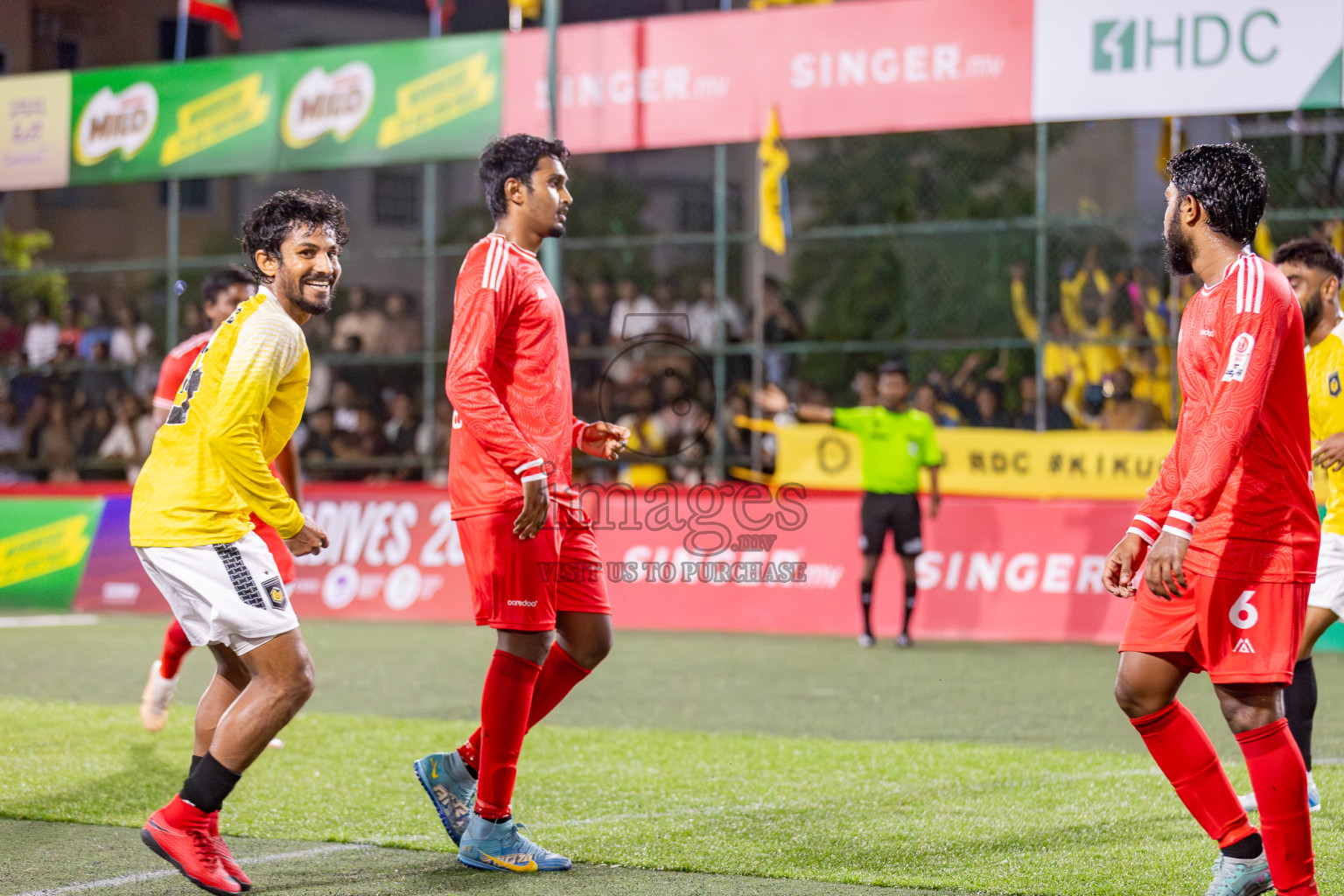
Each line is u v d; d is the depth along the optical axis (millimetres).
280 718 6973
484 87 22609
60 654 17719
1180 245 6637
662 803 9227
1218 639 6348
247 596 6938
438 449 26188
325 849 7992
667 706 13836
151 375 28922
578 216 42250
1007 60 19969
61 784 9773
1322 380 9258
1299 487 6391
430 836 8289
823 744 11609
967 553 20375
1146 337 23812
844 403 34781
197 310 30578
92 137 24734
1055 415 23234
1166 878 7254
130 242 45906
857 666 16938
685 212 47312
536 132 22344
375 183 48656
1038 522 20156
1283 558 6293
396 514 22734
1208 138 23188
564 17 47156
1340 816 8758
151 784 9773
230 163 23938
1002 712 13430
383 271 47812
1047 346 24188
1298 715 8961
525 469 7250
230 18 27922
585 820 8719
